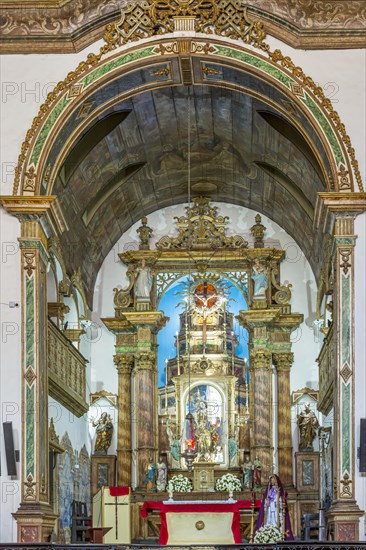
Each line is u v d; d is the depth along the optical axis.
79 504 28.83
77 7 21.53
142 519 29.72
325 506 28.77
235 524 23.23
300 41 21.55
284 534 21.53
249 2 21.61
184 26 21.70
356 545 17.17
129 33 21.75
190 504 23.27
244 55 21.62
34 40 21.66
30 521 19.92
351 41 21.52
